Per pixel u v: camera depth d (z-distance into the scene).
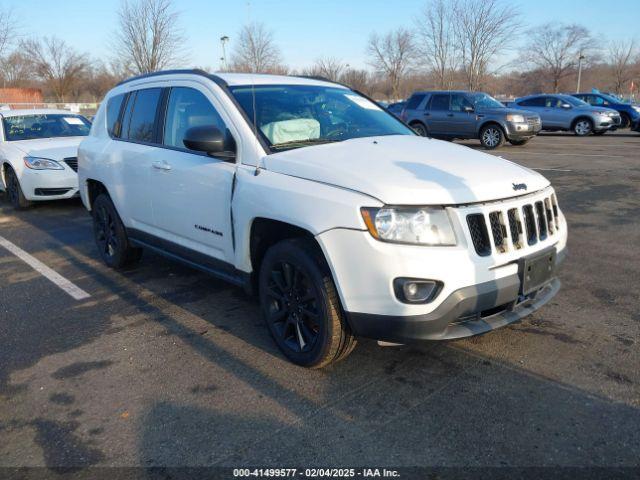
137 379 3.38
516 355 3.52
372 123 4.30
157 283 5.12
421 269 2.77
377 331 2.92
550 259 3.29
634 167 11.12
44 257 6.16
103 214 5.54
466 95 16.33
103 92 40.56
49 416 3.02
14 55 37.00
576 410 2.92
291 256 3.25
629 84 47.47
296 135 3.81
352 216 2.87
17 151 8.78
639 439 2.67
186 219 4.17
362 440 2.73
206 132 3.53
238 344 3.81
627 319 4.02
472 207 2.92
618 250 5.71
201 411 3.02
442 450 2.63
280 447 2.70
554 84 43.78
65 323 4.27
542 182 3.44
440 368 3.38
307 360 3.33
